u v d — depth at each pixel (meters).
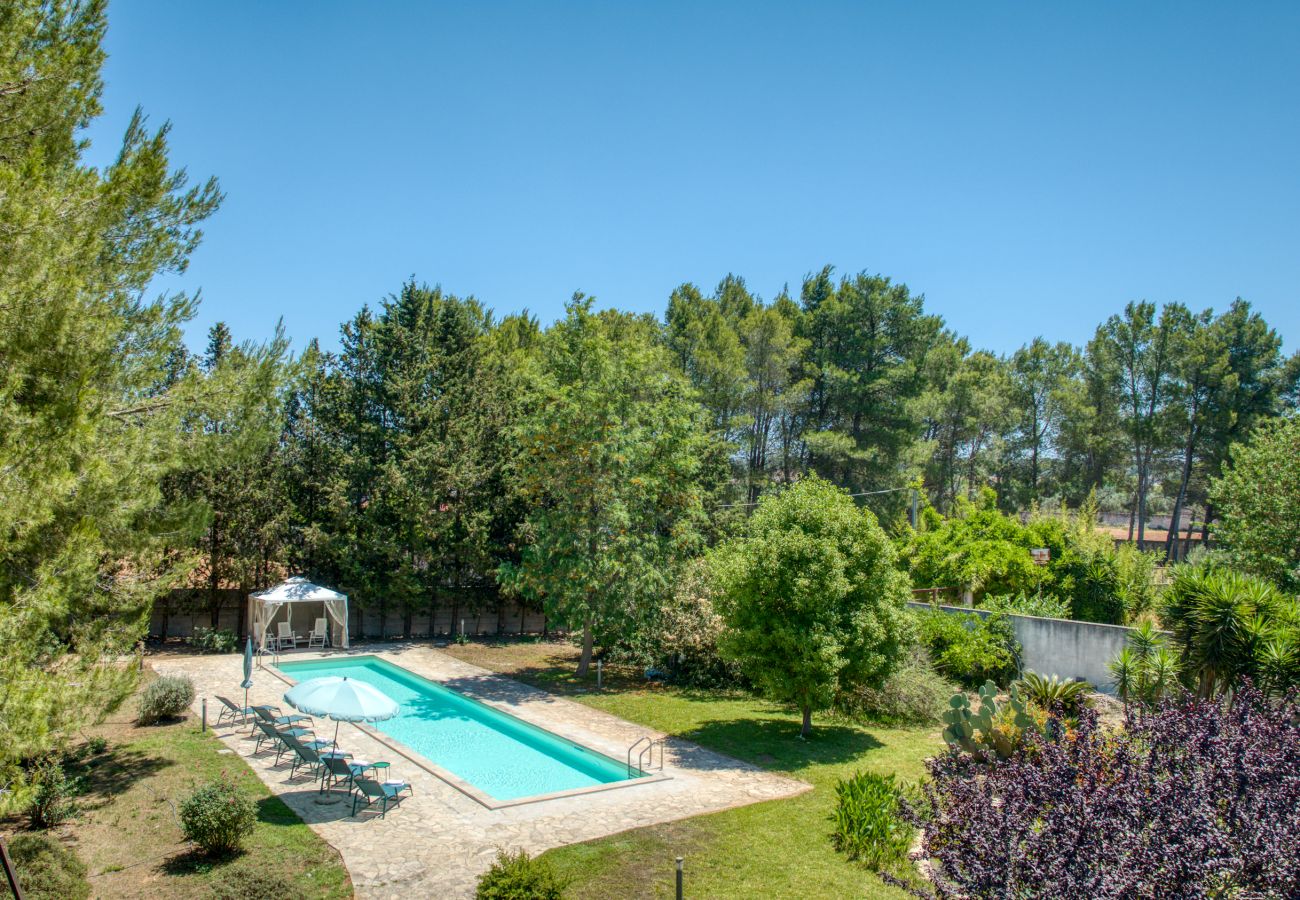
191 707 21.44
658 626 26.17
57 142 12.07
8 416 9.70
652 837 13.16
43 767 12.84
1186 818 6.16
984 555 29.03
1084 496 61.47
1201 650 17.50
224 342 32.53
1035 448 64.94
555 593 26.44
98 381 12.73
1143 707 9.58
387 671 28.80
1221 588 17.81
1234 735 7.59
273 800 14.77
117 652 12.76
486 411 35.31
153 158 13.42
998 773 8.12
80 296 10.84
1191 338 52.34
